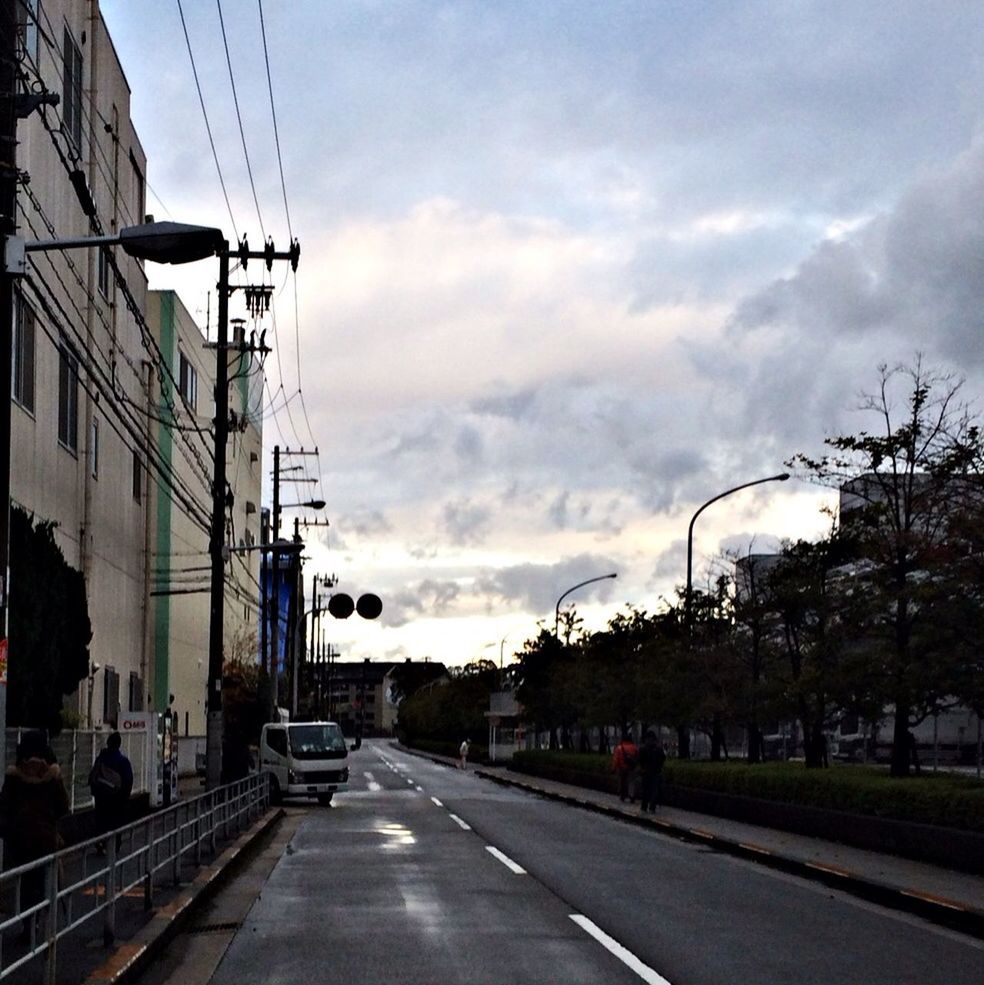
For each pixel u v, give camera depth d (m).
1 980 9.26
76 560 32.72
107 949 11.44
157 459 45.81
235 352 64.50
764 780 28.88
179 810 16.73
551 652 66.19
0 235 12.65
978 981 11.46
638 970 11.79
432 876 19.67
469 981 11.25
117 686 38.59
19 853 12.28
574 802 40.44
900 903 16.44
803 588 30.42
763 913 15.81
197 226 13.12
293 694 67.56
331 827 30.34
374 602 50.03
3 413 12.67
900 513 26.78
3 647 12.46
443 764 87.88
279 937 13.70
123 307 38.38
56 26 29.14
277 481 57.66
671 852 24.09
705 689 37.53
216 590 30.70
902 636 24.80
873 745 41.88
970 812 19.19
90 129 33.38
